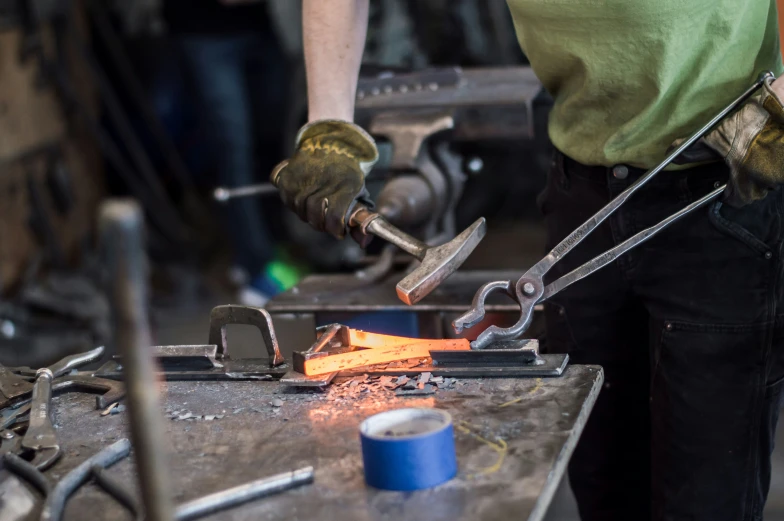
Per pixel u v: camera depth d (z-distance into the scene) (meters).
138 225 0.70
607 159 1.43
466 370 1.24
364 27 1.54
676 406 1.43
